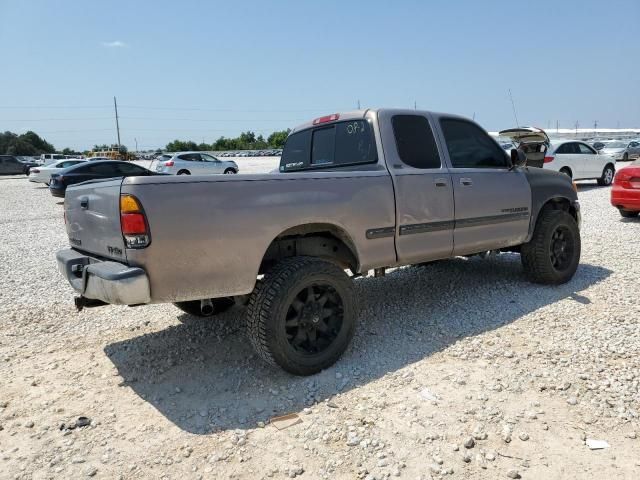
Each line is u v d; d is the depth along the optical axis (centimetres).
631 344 392
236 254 330
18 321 500
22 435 298
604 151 3091
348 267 424
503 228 512
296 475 255
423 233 440
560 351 385
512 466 255
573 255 568
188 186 314
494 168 516
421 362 378
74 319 507
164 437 293
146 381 366
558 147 1590
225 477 255
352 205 386
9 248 921
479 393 327
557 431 283
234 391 346
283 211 348
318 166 498
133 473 261
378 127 433
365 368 371
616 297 509
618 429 283
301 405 323
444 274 630
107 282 301
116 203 310
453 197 460
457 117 499
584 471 249
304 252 401
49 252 880
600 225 955
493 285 571
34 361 406
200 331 463
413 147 448
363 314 493
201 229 317
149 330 472
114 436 295
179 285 315
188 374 375
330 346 369
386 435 284
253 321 344
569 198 586
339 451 272
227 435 293
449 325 452
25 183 2967
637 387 327
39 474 262
